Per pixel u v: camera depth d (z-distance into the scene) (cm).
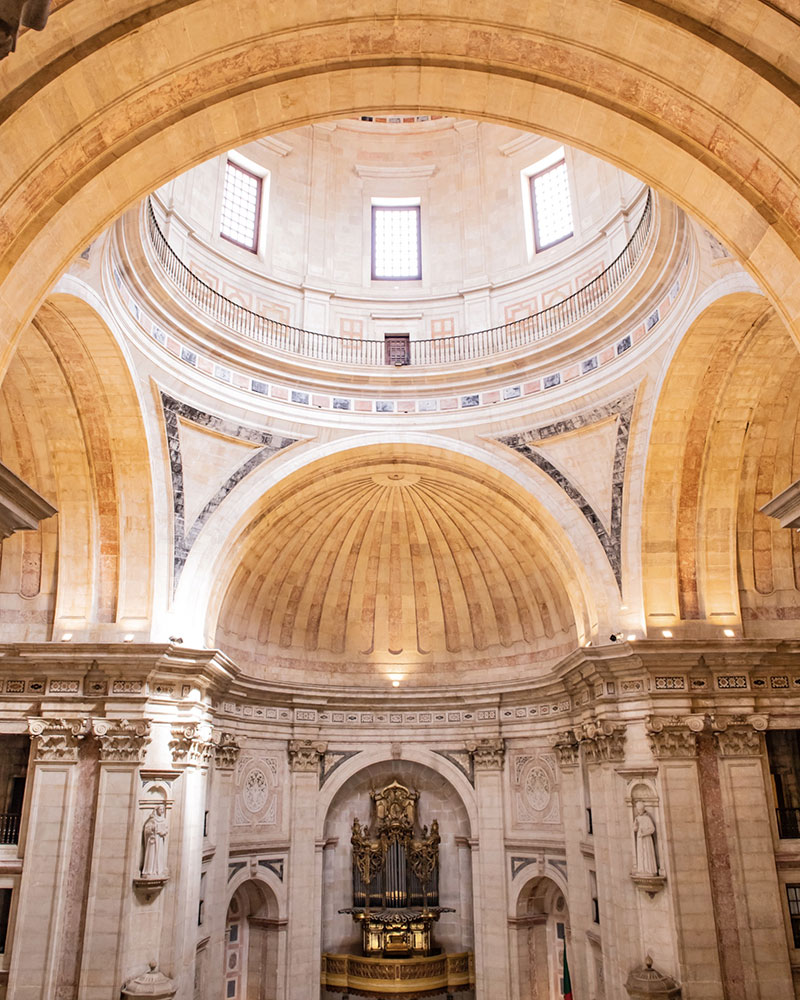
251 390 2089
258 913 2334
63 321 1592
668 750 1842
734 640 1859
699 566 1984
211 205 2289
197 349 1988
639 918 1792
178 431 1964
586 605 2050
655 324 1833
